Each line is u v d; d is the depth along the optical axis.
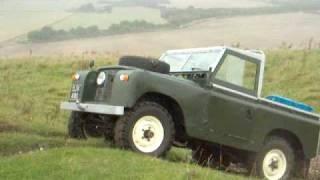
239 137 9.56
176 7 101.50
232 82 9.59
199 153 10.25
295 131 10.23
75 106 9.12
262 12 99.06
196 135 9.17
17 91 19.80
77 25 77.62
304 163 10.53
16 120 13.82
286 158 10.17
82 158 8.05
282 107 10.15
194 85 9.20
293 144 10.47
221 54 9.53
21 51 58.09
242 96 9.64
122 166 7.84
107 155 8.20
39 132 12.33
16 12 88.94
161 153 8.80
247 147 9.66
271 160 10.02
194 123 9.13
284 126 10.06
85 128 9.86
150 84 8.73
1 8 92.06
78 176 7.39
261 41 64.69
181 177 7.72
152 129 8.78
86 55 29.58
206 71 9.35
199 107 9.16
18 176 7.39
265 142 9.98
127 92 8.54
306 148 10.40
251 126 9.69
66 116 15.12
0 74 23.52
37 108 16.42
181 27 82.00
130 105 8.52
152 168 7.90
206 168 8.86
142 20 84.81
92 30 75.12
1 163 7.90
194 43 65.88
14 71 24.44
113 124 9.10
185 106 9.04
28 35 69.38
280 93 21.36
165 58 10.36
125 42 66.81
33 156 8.16
